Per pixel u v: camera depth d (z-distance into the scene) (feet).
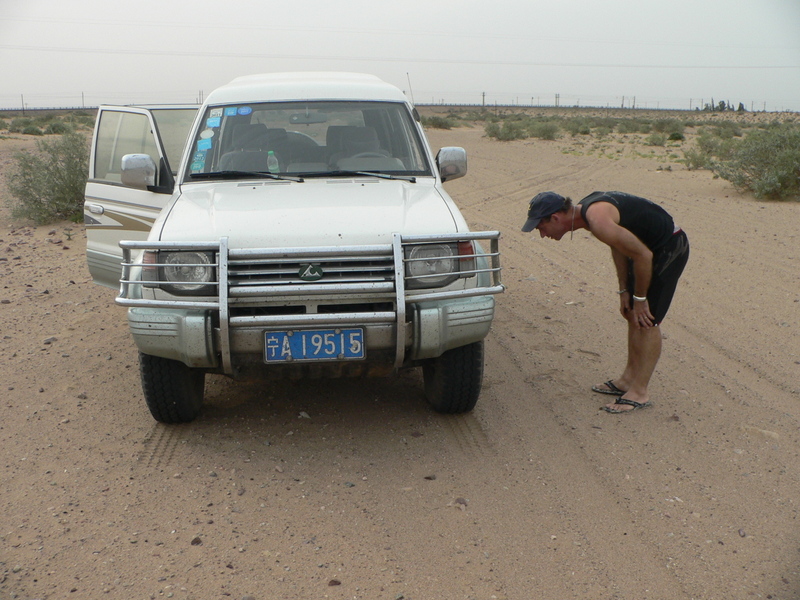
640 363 14.97
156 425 14.46
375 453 13.26
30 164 40.47
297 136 16.34
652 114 408.46
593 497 11.67
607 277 26.23
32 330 20.42
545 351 18.53
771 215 38.06
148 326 12.27
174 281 12.16
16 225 39.24
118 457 13.10
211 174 15.43
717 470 12.51
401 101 17.29
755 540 10.46
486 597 9.27
